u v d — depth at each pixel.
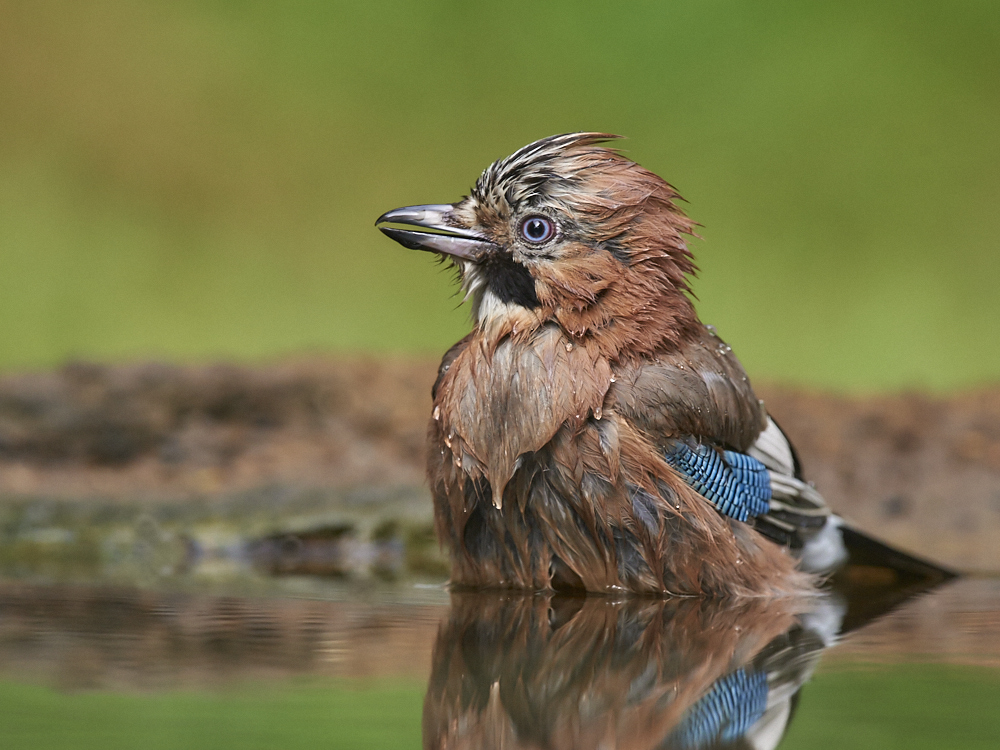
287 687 4.59
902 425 13.27
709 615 6.73
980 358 22.38
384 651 5.38
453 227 7.78
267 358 14.68
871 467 12.15
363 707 4.33
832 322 22.88
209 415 12.69
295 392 13.13
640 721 4.31
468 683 4.81
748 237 23.42
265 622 6.08
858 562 8.66
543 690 4.76
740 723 4.22
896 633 6.11
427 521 9.95
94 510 10.05
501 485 7.33
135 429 11.97
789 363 22.84
